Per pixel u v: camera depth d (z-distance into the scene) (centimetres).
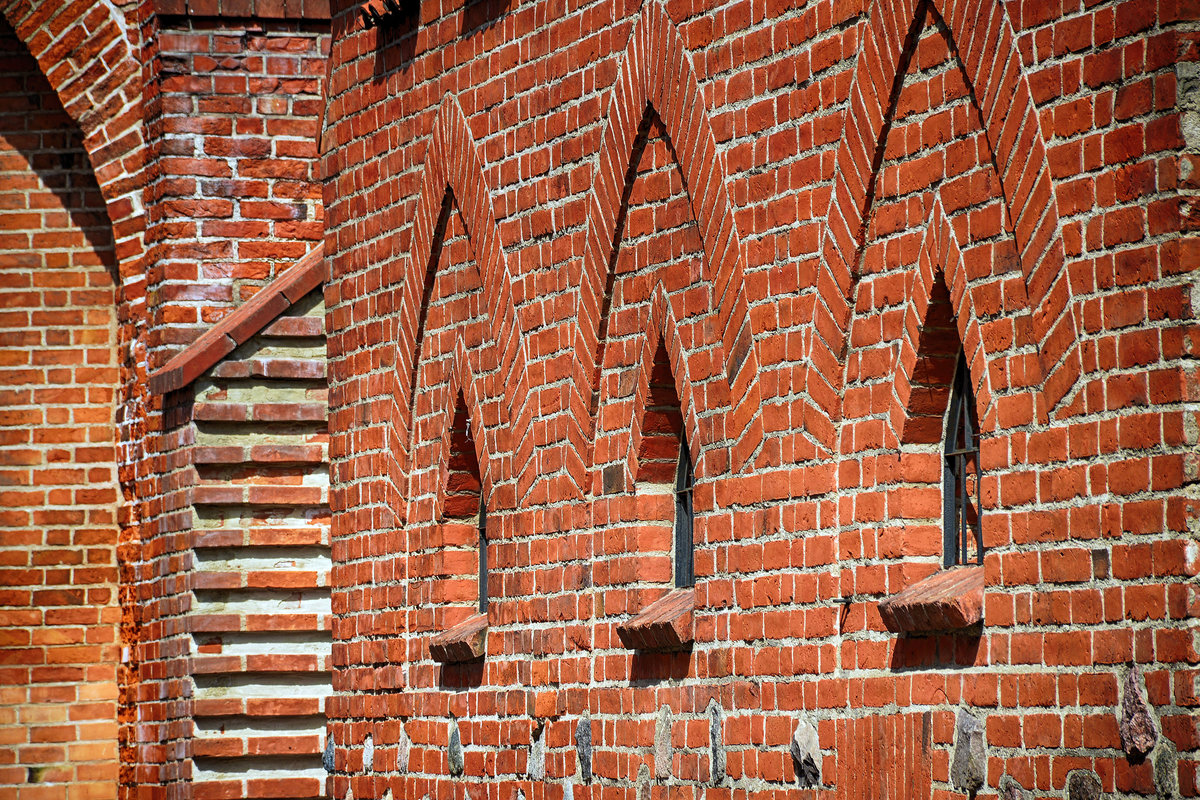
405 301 2425
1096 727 1261
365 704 2525
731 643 1730
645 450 1911
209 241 2778
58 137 3259
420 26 2378
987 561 1384
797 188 1647
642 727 1867
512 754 2128
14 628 3216
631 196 1922
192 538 2650
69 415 3247
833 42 1596
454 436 2314
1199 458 1205
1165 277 1222
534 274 2102
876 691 1520
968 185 1437
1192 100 1216
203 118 2786
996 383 1395
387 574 2469
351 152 2586
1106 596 1261
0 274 3244
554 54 2061
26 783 3197
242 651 2662
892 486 1541
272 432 2677
